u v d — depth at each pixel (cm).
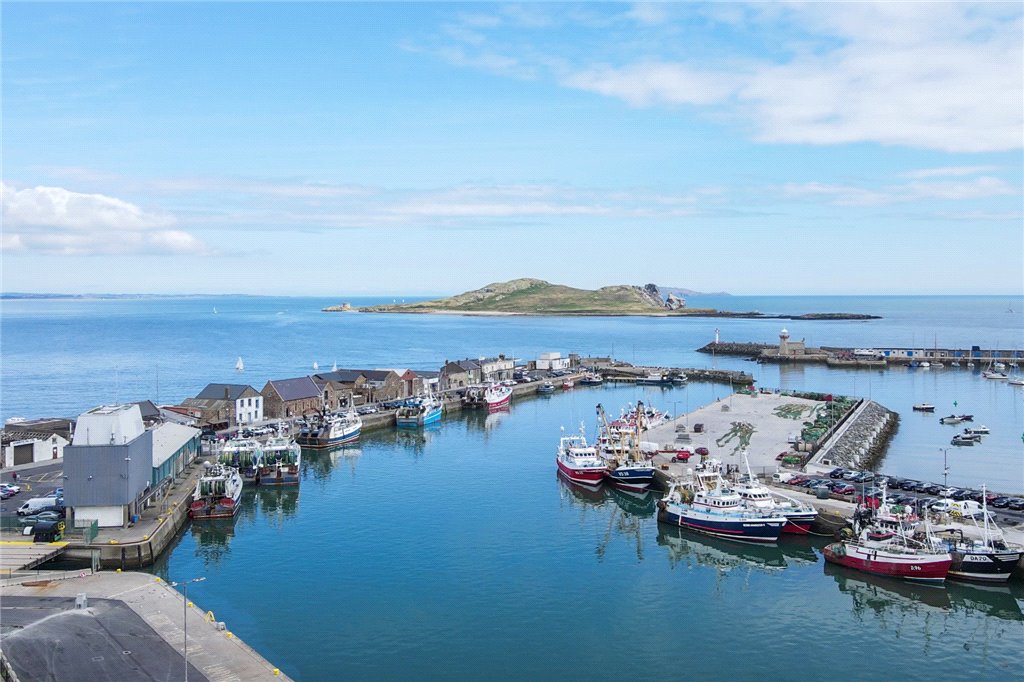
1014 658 6500
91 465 8906
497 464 13950
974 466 13812
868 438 15350
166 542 9188
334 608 7331
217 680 5294
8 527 8819
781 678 6109
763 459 12838
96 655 5647
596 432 17400
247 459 12938
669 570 8506
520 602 7525
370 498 11462
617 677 6062
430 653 6431
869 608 7506
